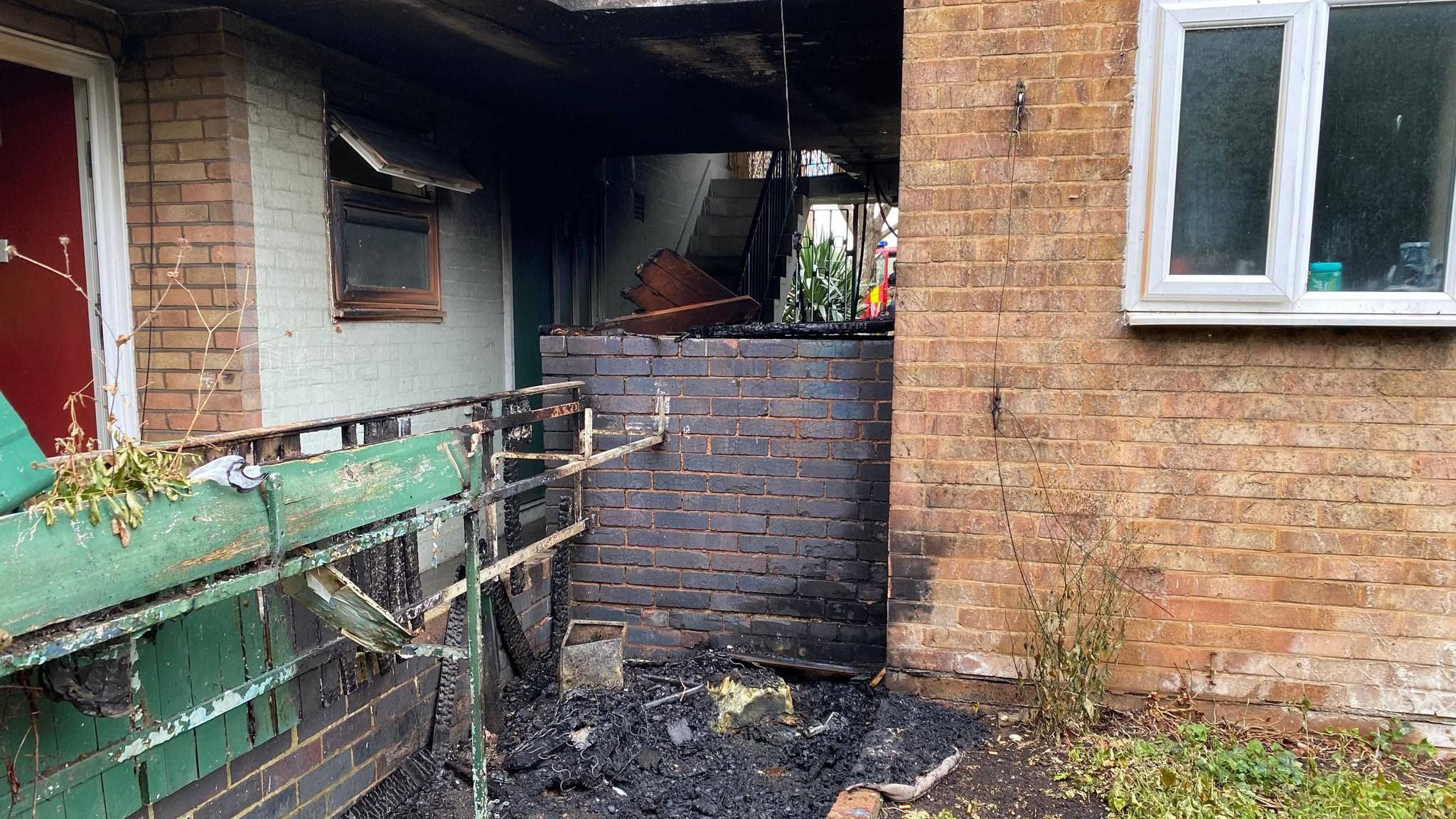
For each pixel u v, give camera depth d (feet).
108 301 12.21
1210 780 8.97
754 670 12.92
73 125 11.91
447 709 10.71
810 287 36.60
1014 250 10.33
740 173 37.93
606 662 12.59
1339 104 9.41
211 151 11.78
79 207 12.08
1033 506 10.62
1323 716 10.19
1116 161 9.95
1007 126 10.18
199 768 7.50
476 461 8.77
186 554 5.70
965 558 10.87
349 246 14.16
